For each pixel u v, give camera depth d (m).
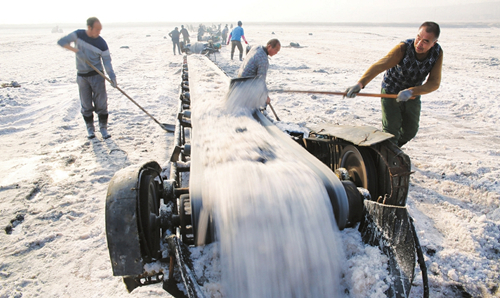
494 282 2.33
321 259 1.83
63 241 2.87
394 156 2.35
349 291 1.81
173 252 1.78
